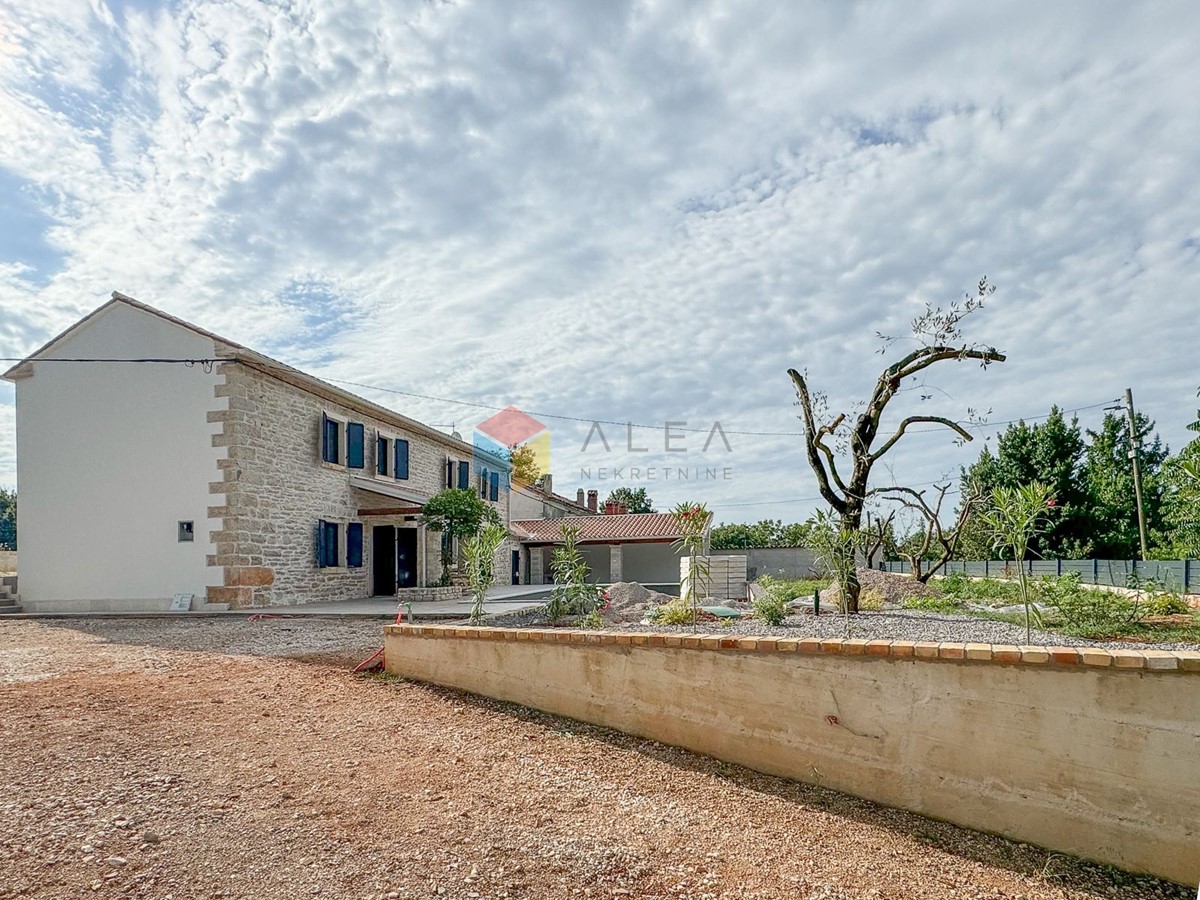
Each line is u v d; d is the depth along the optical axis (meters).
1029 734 4.02
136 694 5.73
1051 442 26.00
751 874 3.43
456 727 5.34
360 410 17.84
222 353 13.62
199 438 13.67
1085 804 3.86
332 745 4.75
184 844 3.21
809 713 4.68
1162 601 8.81
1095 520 24.67
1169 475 15.79
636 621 9.68
